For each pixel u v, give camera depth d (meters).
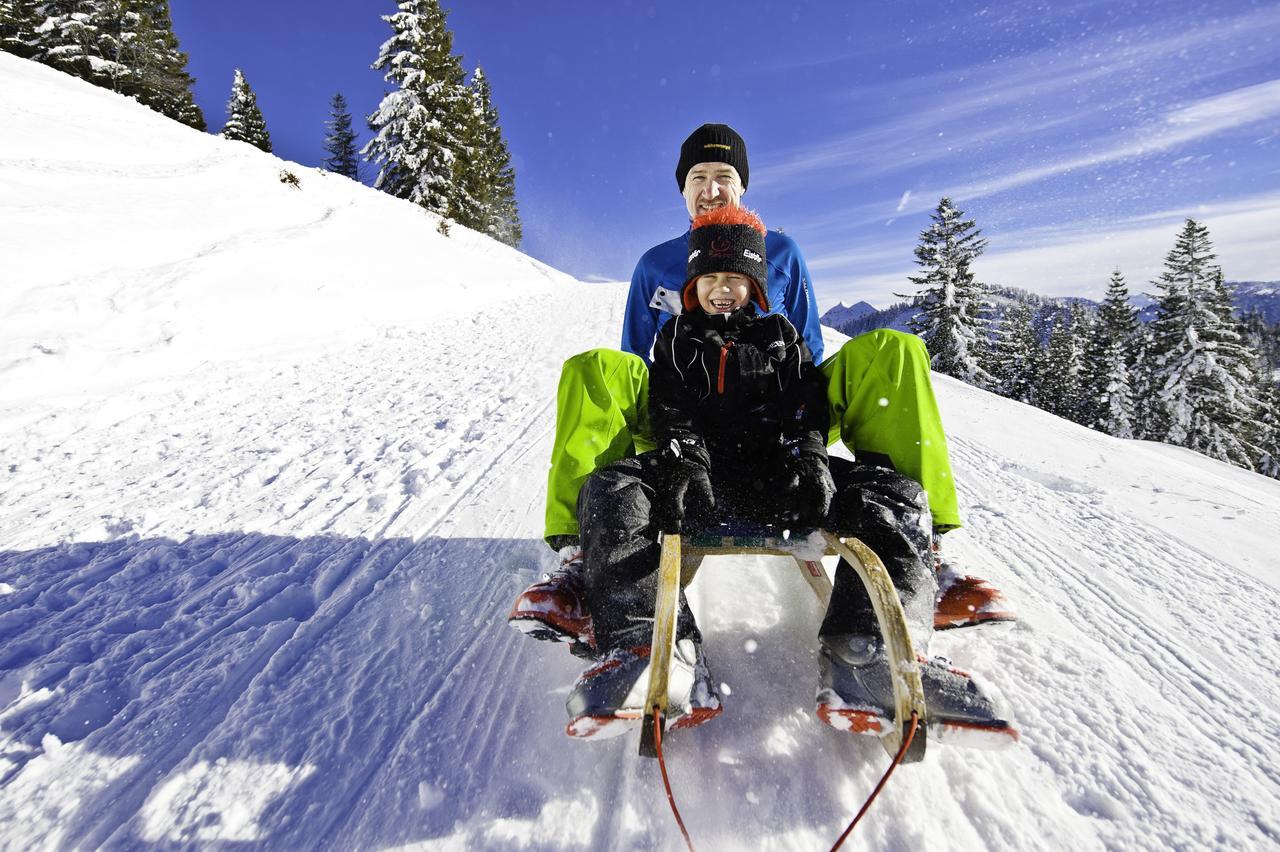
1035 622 1.99
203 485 3.71
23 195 9.76
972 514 2.94
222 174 15.28
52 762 1.57
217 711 1.74
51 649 2.10
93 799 1.46
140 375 6.38
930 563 1.57
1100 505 3.04
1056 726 1.55
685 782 1.42
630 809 1.36
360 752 1.57
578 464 1.84
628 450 1.96
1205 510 2.94
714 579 2.24
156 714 1.74
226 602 2.36
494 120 46.78
